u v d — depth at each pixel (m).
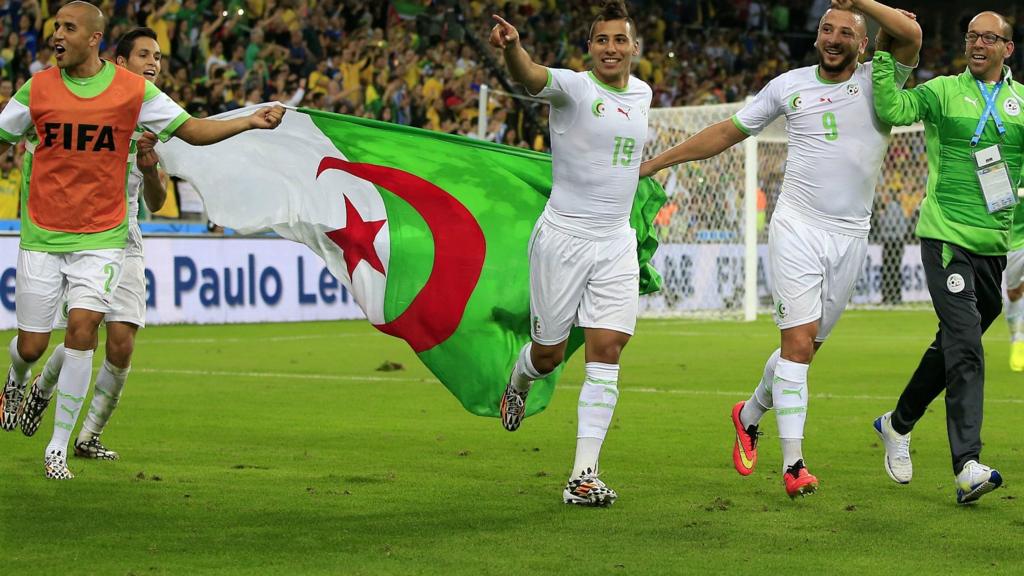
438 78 20.14
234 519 4.75
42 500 5.08
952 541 4.44
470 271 6.61
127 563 4.04
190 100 16.86
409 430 7.28
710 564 4.07
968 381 5.15
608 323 5.21
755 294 17.45
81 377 5.50
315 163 6.84
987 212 5.27
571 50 23.42
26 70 16.53
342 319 17.33
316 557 4.14
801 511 4.98
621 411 8.13
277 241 16.64
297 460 6.19
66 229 5.33
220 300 16.02
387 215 6.77
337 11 20.05
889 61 5.08
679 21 25.73
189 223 16.44
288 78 17.83
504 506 5.05
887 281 21.58
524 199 6.70
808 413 8.06
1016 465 6.11
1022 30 27.86
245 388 9.35
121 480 5.57
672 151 5.53
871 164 5.26
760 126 5.43
